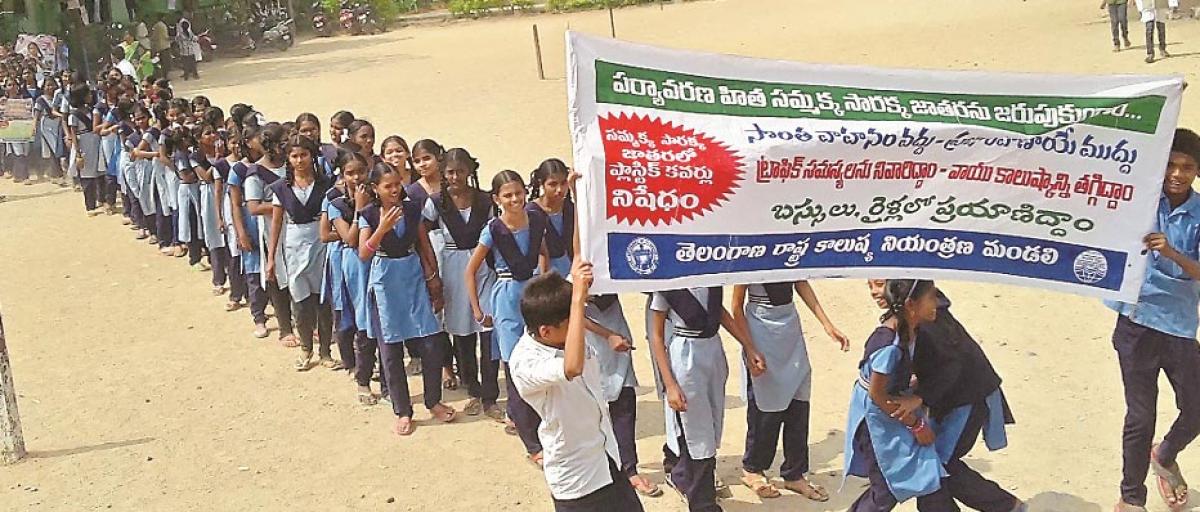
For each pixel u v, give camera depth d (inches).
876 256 163.8
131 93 583.2
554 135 624.1
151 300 413.4
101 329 379.9
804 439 225.9
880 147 158.9
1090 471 228.4
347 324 298.7
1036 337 300.2
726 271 158.9
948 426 187.5
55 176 685.3
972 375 185.0
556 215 251.4
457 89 848.9
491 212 276.2
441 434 276.1
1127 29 713.0
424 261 275.6
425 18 1620.3
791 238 159.8
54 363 346.0
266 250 340.5
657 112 154.6
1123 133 163.6
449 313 278.7
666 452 236.4
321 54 1261.1
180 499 247.8
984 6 1030.4
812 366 293.3
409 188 276.2
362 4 1517.0
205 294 417.7
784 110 158.4
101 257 486.6
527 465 255.6
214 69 1188.5
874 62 775.1
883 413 182.7
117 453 274.4
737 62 158.6
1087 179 164.7
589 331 220.5
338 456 266.4
